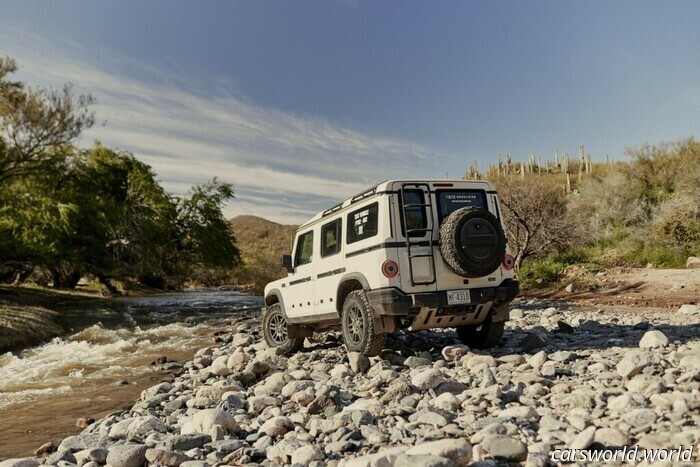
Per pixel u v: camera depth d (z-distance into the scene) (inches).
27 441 219.9
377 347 295.7
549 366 245.1
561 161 2144.4
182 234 1834.4
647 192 1098.1
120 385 327.6
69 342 548.1
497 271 304.7
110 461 167.2
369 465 133.8
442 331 418.3
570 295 685.9
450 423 173.3
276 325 396.8
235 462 161.6
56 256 1227.2
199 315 813.9
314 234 355.3
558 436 151.0
